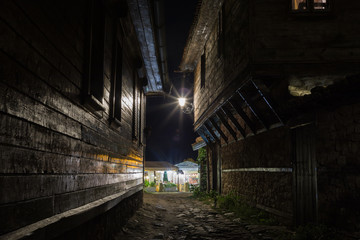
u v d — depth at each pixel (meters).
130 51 9.38
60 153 3.53
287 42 8.15
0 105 2.31
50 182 3.23
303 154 7.94
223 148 16.20
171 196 21.80
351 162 6.07
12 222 2.46
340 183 6.30
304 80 8.29
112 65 6.59
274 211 9.25
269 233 7.78
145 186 31.78
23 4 2.67
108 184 6.07
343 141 6.32
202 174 21.92
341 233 6.05
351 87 5.60
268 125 9.85
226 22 11.05
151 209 12.76
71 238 3.81
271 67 8.05
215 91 12.88
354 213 5.86
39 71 2.99
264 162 10.27
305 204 7.71
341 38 8.07
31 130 2.82
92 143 4.89
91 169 4.85
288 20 8.24
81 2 4.42
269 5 8.34
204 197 18.14
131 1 7.19
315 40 8.10
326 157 6.77
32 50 2.85
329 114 6.80
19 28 2.60
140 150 12.38
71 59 3.95
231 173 14.40
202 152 21.95
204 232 8.26
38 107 2.97
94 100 4.54
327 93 6.10
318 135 7.08
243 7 9.05
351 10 8.15
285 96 8.51
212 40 13.66
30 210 2.77
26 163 2.72
